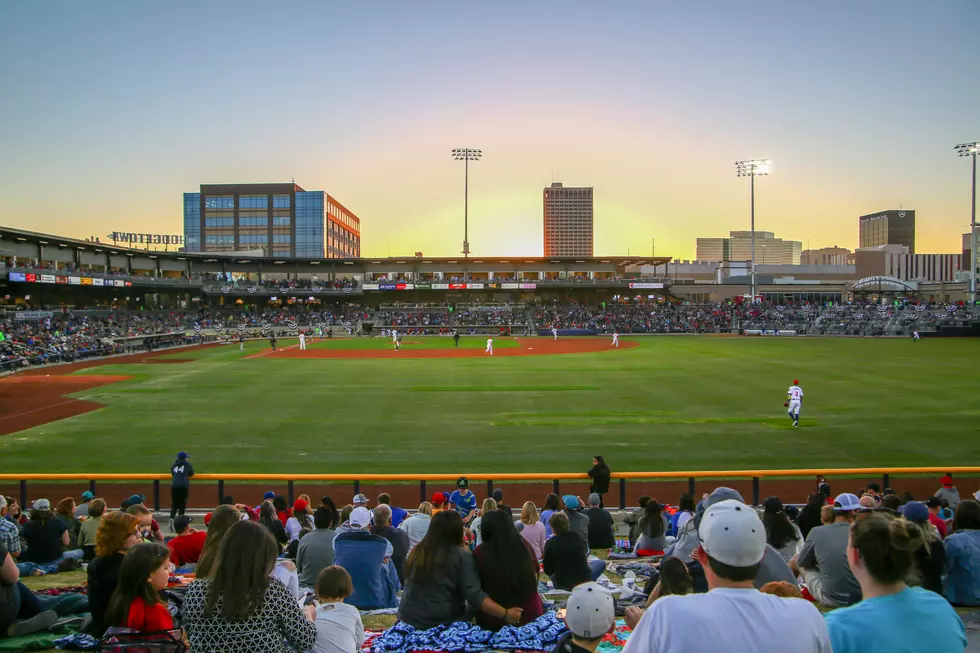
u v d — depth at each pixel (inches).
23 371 1859.0
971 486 754.8
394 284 4008.4
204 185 5728.3
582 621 163.3
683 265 5128.0
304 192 5738.2
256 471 815.1
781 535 382.0
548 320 3833.7
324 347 2701.8
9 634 264.5
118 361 2128.4
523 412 1179.3
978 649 225.6
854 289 4392.2
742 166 3614.7
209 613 172.9
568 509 436.5
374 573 317.4
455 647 229.8
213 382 1588.3
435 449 916.6
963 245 6870.1
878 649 139.9
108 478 637.9
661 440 960.9
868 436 978.1
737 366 1893.5
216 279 3791.8
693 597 128.6
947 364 1910.7
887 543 143.1
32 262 2881.4
